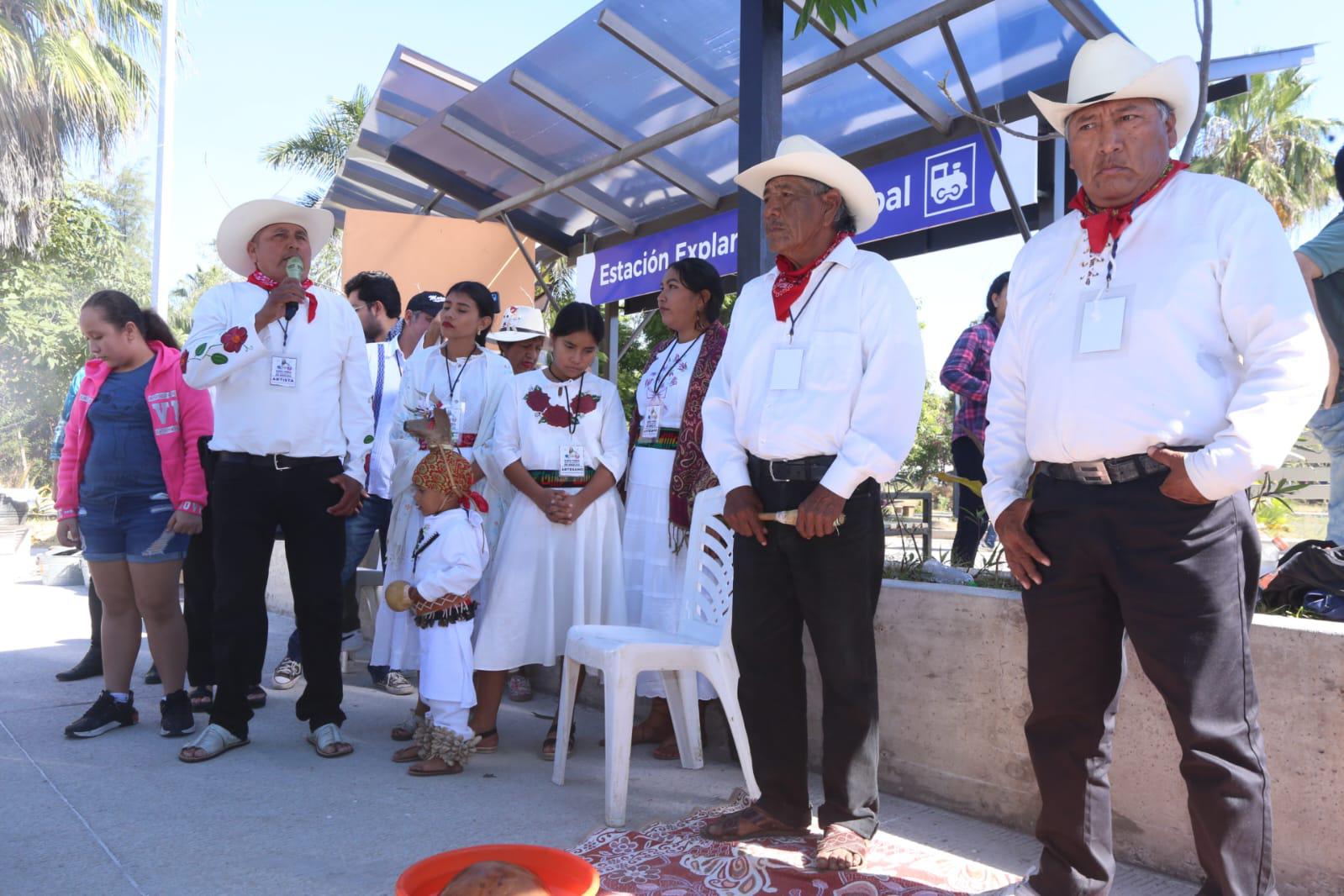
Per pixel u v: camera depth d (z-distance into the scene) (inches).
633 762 156.9
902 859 114.2
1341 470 126.2
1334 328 121.9
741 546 122.9
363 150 301.6
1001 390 100.8
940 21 161.6
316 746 158.6
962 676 129.3
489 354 189.3
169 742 163.2
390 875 110.2
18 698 191.3
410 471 180.9
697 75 214.4
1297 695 100.6
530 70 226.5
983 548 214.5
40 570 395.5
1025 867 112.0
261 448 154.6
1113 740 114.3
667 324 167.9
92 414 166.9
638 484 168.9
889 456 111.0
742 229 170.1
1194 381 84.7
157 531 165.3
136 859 113.5
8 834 120.8
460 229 314.0
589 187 279.3
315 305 159.8
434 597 147.3
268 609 309.7
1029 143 194.2
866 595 114.9
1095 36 163.2
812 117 226.1
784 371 117.6
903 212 218.5
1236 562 84.5
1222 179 87.4
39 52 785.6
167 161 466.6
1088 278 91.4
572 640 142.1
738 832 120.3
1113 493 87.3
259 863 112.9
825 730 116.6
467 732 149.9
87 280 1024.9
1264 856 83.4
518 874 78.1
